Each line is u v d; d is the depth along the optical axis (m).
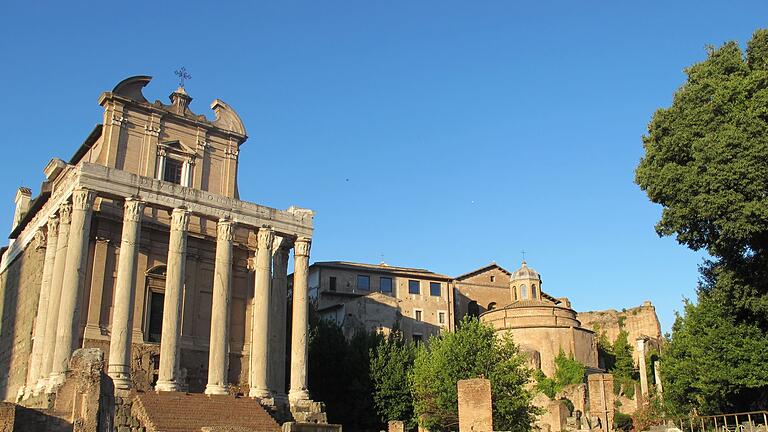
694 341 44.38
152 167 48.66
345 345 59.50
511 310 77.31
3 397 47.41
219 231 46.00
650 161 36.84
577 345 75.38
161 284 47.94
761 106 32.06
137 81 49.38
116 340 39.78
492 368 46.53
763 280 34.28
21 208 58.66
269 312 46.62
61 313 38.81
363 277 80.25
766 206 30.59
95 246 45.38
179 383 41.41
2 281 54.94
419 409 48.59
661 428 41.28
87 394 28.17
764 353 39.97
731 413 42.66
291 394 46.44
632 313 93.56
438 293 82.75
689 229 34.69
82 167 41.28
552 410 57.22
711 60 35.78
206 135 52.34
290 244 52.03
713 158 32.06
